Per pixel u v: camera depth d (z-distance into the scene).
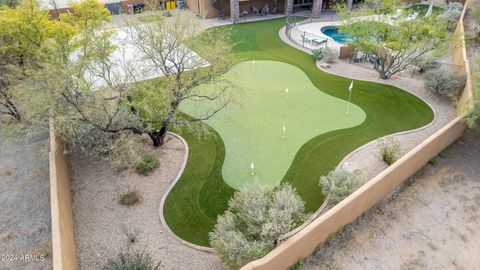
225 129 17.53
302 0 39.09
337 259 11.07
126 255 10.05
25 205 13.13
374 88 21.67
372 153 15.69
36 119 12.91
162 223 12.31
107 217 12.53
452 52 25.97
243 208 11.13
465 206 13.22
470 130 17.69
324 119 18.38
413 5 39.41
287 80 22.86
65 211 11.28
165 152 15.92
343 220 11.62
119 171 14.66
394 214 12.84
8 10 15.96
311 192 13.62
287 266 10.22
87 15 19.20
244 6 36.97
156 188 13.88
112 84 13.47
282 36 31.53
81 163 15.16
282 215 10.42
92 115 12.79
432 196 13.70
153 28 14.47
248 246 9.84
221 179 14.32
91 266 10.76
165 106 14.53
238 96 19.55
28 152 16.08
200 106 19.20
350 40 25.47
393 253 11.34
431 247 11.58
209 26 33.53
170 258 11.07
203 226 12.23
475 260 11.17
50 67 11.92
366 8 22.80
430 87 20.12
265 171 14.71
